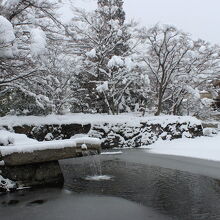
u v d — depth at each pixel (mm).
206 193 5723
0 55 8734
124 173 7777
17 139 6527
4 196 5391
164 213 4574
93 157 10969
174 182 6668
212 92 22125
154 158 10492
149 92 20438
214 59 19594
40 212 4621
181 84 19047
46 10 12469
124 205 4957
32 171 6082
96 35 19391
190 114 23656
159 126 15312
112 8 20172
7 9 10914
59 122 12953
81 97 17469
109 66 15930
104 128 14016
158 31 17484
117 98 18000
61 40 13492
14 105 12773
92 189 5992
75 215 4488
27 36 11844
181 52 18875
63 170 8266
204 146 12719
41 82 12359
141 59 18922
